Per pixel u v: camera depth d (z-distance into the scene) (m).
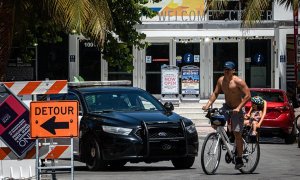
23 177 23.95
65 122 20.39
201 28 55.75
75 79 48.22
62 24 30.50
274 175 26.16
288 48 56.56
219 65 57.34
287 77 56.78
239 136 26.05
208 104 26.47
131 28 46.31
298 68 56.56
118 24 46.00
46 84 22.00
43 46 56.81
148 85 57.44
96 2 28.69
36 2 32.28
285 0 37.62
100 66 57.44
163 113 28.23
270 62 57.47
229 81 25.97
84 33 30.75
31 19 34.91
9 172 23.89
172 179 24.50
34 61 56.59
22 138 21.78
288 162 31.80
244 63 57.53
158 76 57.41
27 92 21.91
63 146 21.55
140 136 26.73
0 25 31.42
